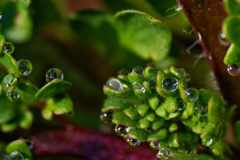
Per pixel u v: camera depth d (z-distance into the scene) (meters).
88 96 0.12
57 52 0.12
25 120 0.10
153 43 0.10
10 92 0.09
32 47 0.12
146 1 0.10
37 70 0.12
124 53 0.11
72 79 0.12
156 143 0.09
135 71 0.09
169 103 0.09
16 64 0.09
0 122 0.10
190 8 0.09
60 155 0.10
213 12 0.09
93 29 0.11
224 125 0.09
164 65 0.11
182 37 0.11
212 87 0.10
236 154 0.10
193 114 0.09
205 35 0.09
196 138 0.09
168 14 0.10
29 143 0.10
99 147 0.10
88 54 0.12
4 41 0.09
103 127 0.11
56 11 0.12
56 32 0.12
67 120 0.10
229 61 0.09
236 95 0.10
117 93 0.09
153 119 0.09
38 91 0.09
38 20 0.11
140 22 0.10
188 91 0.09
